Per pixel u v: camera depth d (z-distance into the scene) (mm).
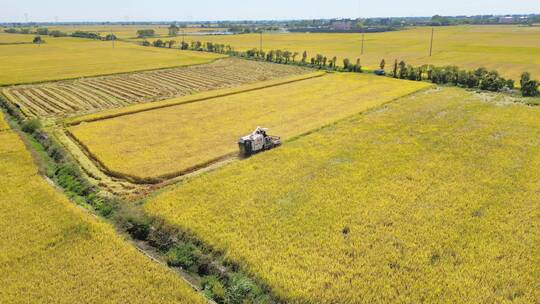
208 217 26547
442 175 33344
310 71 95750
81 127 46625
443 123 47938
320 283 20266
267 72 95000
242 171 34250
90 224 25297
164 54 133875
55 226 25031
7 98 63469
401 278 20688
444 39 180250
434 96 63531
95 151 38688
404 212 27297
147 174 33562
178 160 36781
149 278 20562
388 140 42094
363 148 39750
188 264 22641
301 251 22875
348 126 47156
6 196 28922
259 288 20297
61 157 37656
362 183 31859
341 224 25766
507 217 26734
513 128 45969
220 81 82938
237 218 26406
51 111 56188
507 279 20672
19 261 21844
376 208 27797
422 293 19641
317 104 59000
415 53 130250
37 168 34250
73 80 81625
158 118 51125
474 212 27500
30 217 26125
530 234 24688
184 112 54219
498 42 158250
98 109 57844
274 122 49531
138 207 28312
